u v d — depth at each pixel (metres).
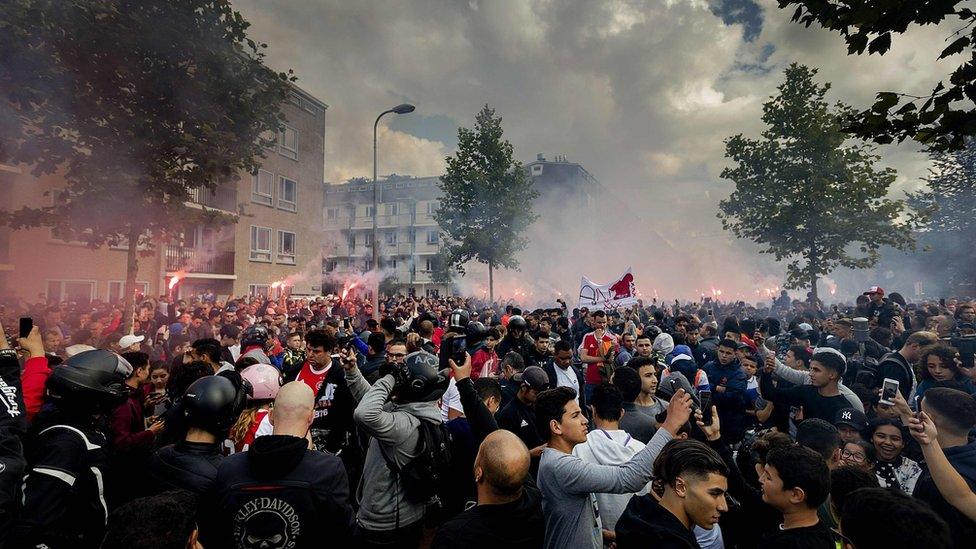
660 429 2.62
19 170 15.59
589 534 2.62
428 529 3.50
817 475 2.21
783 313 20.25
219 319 11.84
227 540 2.14
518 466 2.07
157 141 9.02
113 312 11.64
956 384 4.39
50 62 8.02
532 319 11.50
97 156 8.77
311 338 4.91
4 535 2.01
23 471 2.12
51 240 17.02
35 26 7.76
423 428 3.20
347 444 4.72
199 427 2.48
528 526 2.11
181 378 4.28
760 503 2.94
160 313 12.31
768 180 17.09
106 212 9.00
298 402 2.49
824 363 4.42
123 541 1.62
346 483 2.39
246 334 6.42
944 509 2.65
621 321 12.94
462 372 3.27
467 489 3.47
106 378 2.56
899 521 1.72
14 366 2.37
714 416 3.17
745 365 5.29
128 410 3.34
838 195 15.78
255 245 27.27
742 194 17.56
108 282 19.09
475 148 25.83
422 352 3.44
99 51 8.41
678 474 2.13
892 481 3.37
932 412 2.95
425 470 3.13
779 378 5.23
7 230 15.80
